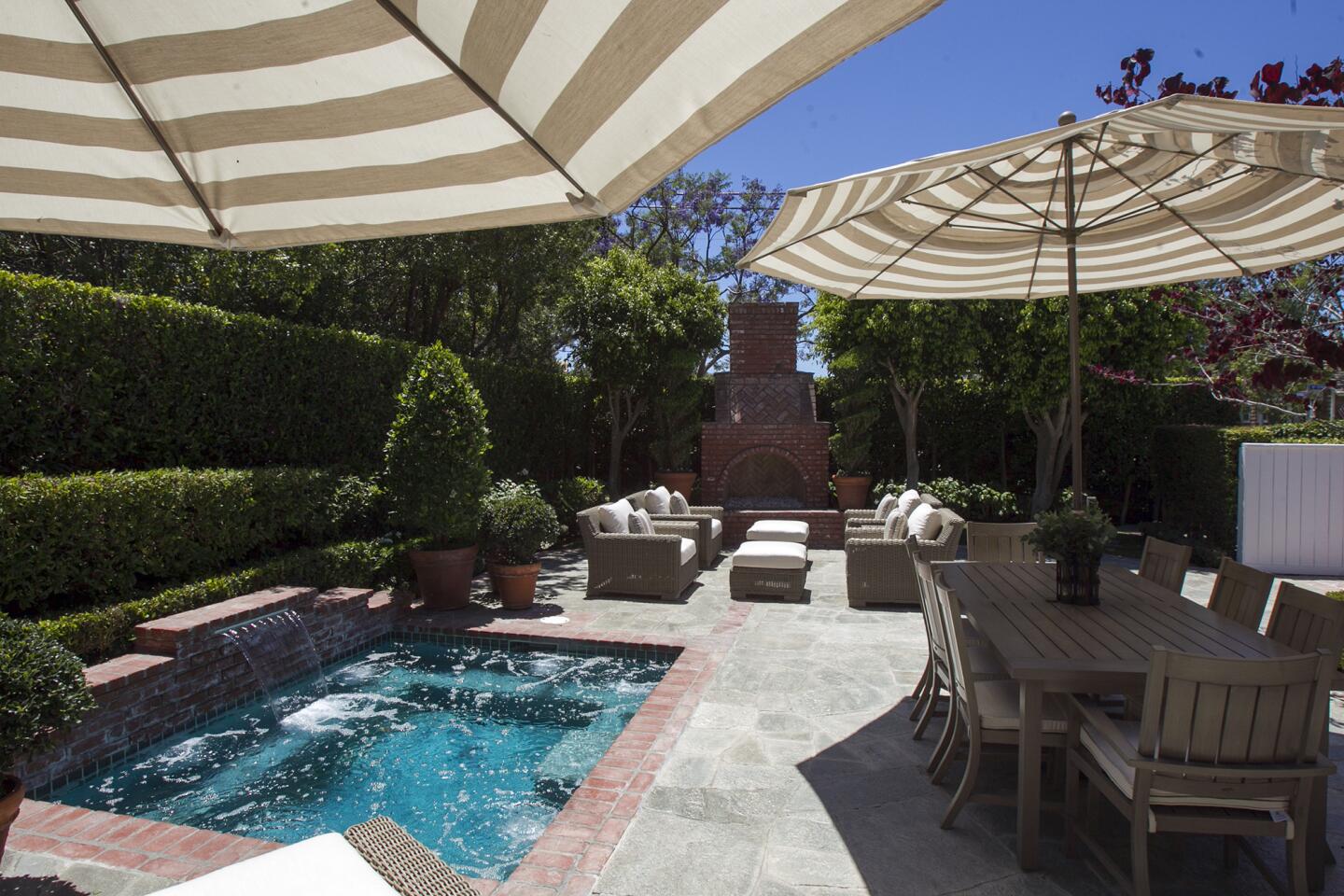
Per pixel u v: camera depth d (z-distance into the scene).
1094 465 15.05
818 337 14.58
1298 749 2.95
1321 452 10.74
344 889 2.21
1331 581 10.24
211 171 1.87
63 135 1.73
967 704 3.84
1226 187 4.15
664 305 15.27
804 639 7.24
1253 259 5.11
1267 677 2.88
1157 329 11.69
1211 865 3.51
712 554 11.52
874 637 7.30
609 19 1.27
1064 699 3.73
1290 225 4.33
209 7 1.45
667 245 25.89
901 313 12.78
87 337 6.88
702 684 5.95
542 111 1.54
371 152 1.79
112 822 3.90
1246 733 2.93
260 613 6.36
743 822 3.87
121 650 6.06
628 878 3.37
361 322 13.88
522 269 13.28
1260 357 6.74
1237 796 2.99
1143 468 14.67
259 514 7.69
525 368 13.97
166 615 6.32
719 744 4.82
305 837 4.09
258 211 2.02
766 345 16.12
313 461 9.31
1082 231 4.65
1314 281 6.15
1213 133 3.39
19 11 1.44
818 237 4.45
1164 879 3.38
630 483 17.67
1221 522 11.53
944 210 4.67
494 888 3.47
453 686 6.53
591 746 5.27
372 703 6.14
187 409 7.79
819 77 1.32
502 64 1.44
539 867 3.45
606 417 17.44
